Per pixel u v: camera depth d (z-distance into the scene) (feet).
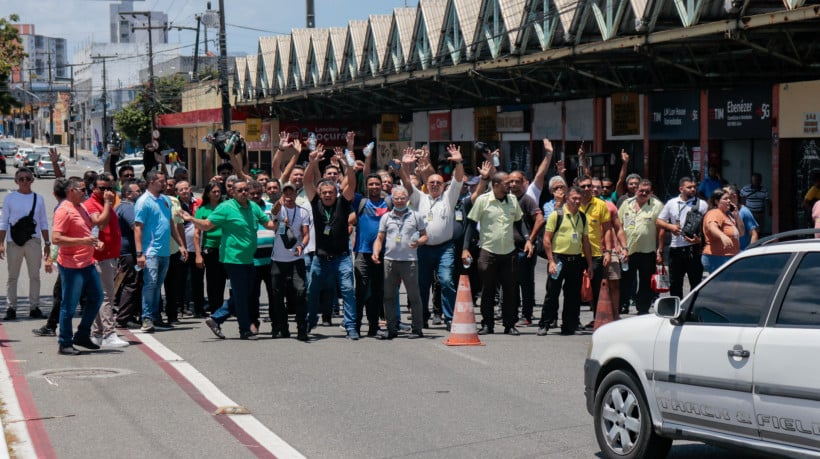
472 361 43.11
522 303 54.85
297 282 48.19
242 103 208.74
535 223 52.31
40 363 42.80
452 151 49.96
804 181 86.89
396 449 29.01
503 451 28.78
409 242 48.55
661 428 26.17
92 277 44.98
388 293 49.03
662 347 26.08
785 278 23.57
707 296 25.41
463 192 58.59
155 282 51.49
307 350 45.93
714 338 24.61
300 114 194.80
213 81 247.70
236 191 48.08
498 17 109.09
